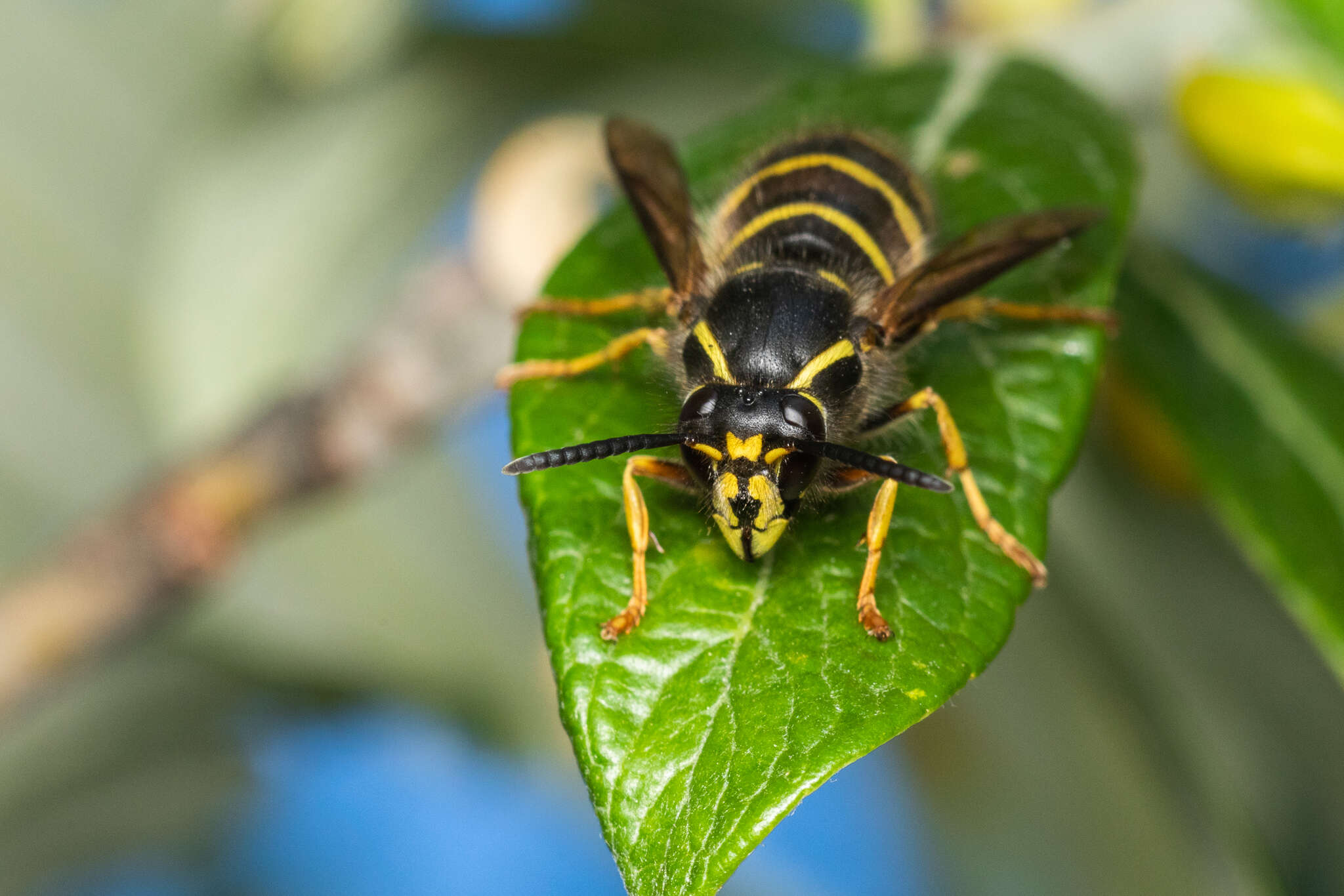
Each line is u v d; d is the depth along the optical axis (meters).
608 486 0.11
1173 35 0.12
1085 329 0.11
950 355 0.11
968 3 0.13
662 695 0.11
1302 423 0.12
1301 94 0.12
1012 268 0.11
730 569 0.11
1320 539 0.11
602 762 0.10
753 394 0.11
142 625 0.12
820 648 0.11
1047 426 0.11
